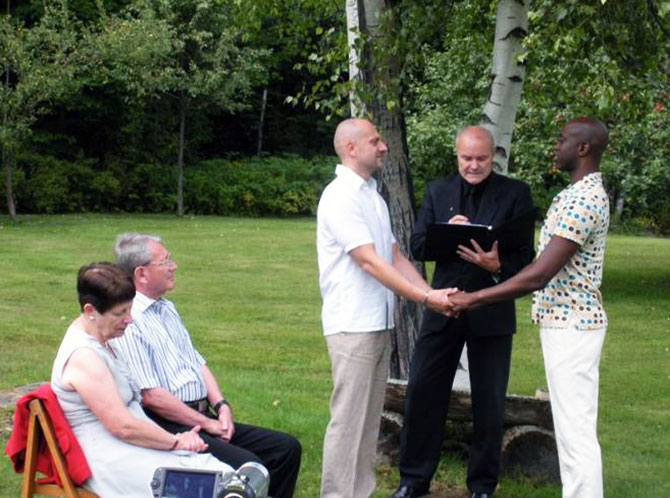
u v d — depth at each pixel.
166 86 26.89
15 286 13.59
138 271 4.65
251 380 8.40
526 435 5.63
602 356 10.70
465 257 4.94
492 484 5.29
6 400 7.01
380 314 4.77
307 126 36.75
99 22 26.69
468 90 10.66
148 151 32.19
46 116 30.75
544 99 9.20
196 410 4.72
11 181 25.50
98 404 4.07
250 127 36.28
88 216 27.19
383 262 4.64
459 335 5.24
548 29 6.42
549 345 4.69
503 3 6.43
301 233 23.33
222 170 32.25
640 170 16.66
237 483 3.77
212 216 29.92
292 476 4.75
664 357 10.69
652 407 8.41
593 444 4.61
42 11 29.84
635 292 15.49
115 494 4.10
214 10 26.81
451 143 19.19
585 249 4.63
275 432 4.78
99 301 4.12
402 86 6.80
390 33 6.58
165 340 4.68
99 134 31.92
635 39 7.36
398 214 6.67
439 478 5.72
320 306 13.02
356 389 4.74
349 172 4.77
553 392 4.69
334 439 4.76
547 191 24.58
